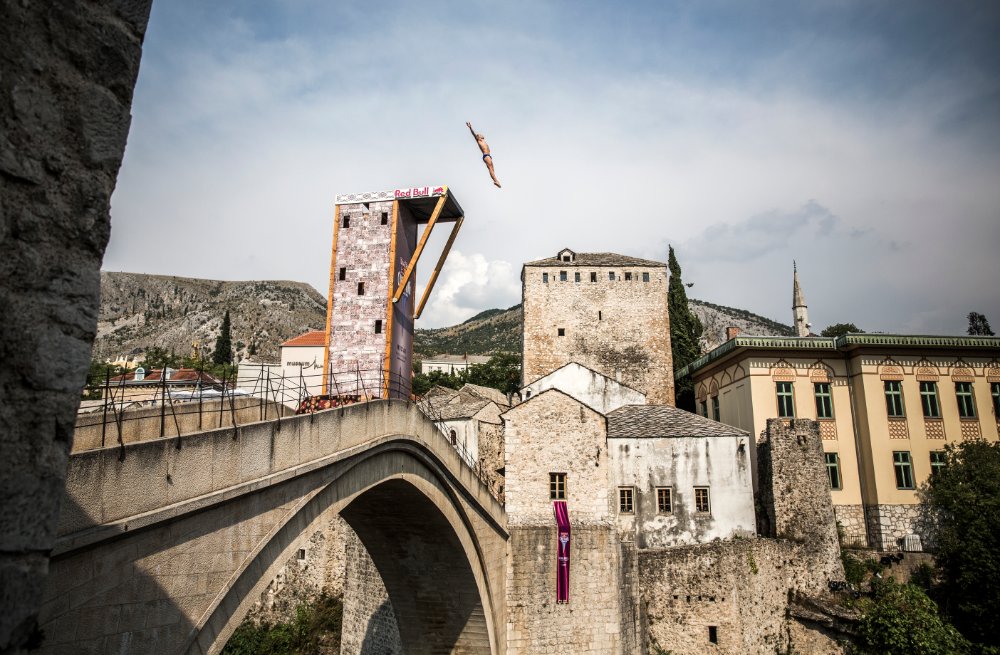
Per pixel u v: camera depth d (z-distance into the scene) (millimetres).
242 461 14438
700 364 55000
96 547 10617
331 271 28344
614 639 33125
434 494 26125
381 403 21844
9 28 4863
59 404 5016
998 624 36688
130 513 11312
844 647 37156
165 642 11961
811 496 40844
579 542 34031
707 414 54719
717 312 174750
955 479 41938
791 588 39281
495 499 32531
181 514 12352
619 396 54688
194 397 16312
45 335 4957
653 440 41406
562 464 35500
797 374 46094
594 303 65625
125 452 11297
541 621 32781
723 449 41031
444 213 31078
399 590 31422
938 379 45562
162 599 11977
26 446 4750
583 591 33438
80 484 10352
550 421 36094
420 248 28641
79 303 5254
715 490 40469
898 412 44906
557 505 34812
